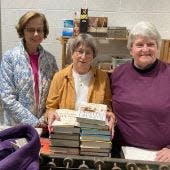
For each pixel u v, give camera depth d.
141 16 3.60
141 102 1.70
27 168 1.01
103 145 1.36
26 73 2.21
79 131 1.35
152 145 1.67
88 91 1.84
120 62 3.29
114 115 1.69
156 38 1.73
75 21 3.26
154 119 1.67
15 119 2.25
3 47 3.70
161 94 1.69
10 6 3.59
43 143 1.41
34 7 3.60
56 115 1.47
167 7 3.58
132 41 1.76
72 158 1.17
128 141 1.73
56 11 3.60
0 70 2.29
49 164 1.13
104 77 1.88
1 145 1.07
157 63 1.80
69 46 1.93
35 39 2.23
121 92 1.79
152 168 1.14
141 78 1.77
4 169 0.95
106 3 3.57
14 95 2.26
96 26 3.32
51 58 2.36
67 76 1.86
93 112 1.40
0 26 3.65
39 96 2.27
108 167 1.14
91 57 1.85
